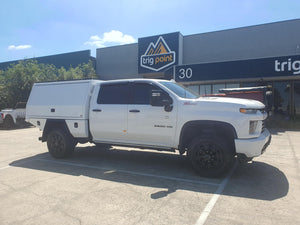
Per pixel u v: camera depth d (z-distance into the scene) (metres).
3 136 11.62
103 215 3.18
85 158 6.51
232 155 4.61
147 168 5.45
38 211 3.32
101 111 5.69
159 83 5.16
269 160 6.07
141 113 5.17
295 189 4.07
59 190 4.08
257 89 10.87
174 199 3.68
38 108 6.72
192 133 4.97
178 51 19.55
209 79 15.95
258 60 14.52
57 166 5.68
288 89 16.14
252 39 17.95
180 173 5.03
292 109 16.06
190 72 16.53
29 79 21.14
